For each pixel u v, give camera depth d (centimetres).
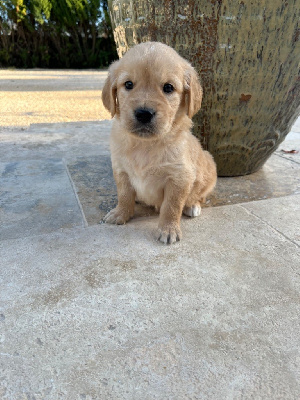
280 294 27
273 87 42
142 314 24
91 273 29
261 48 39
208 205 44
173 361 21
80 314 24
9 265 29
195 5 37
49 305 25
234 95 43
